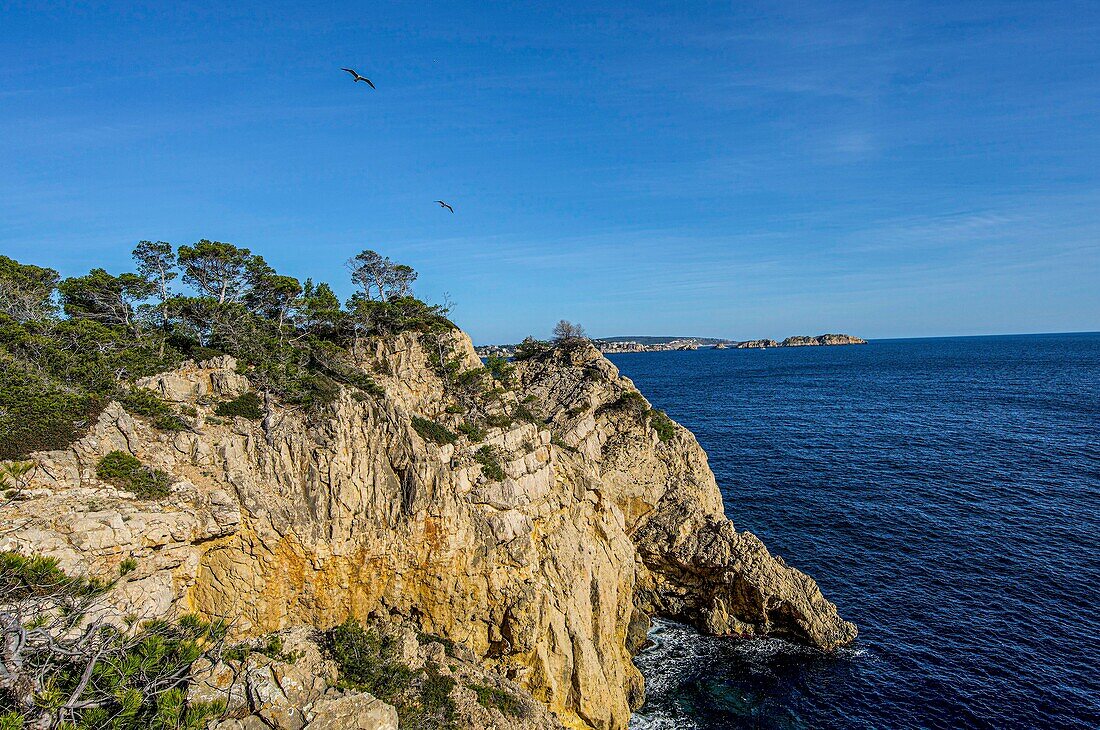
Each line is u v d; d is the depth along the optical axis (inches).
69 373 1457.9
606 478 2372.0
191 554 1253.7
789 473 3602.4
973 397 6269.7
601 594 1759.4
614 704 1644.9
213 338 1881.2
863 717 1638.8
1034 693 1660.9
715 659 1957.4
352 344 2069.4
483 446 1744.6
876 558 2456.9
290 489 1403.8
